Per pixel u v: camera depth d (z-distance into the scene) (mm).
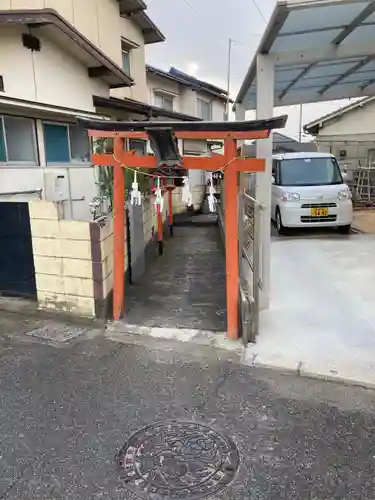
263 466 2312
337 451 2426
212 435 2588
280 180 9508
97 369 3461
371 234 8812
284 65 4324
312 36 3852
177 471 2283
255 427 2660
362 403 2916
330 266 6336
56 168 7566
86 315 4547
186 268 6898
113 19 10375
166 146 3717
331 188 8820
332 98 6883
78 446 2498
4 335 4184
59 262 4566
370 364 3428
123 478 2238
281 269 6223
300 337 3951
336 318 4375
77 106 7992
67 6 8367
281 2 3121
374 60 4680
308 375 3299
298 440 2529
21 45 6566
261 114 4312
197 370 3420
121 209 4359
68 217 7918
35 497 2113
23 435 2604
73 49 7516
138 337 4113
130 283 5895
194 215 15586
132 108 9648
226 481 2207
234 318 3980
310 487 2158
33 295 4848
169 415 2803
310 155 9859
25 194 6871
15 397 3041
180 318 4582
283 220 8836
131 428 2668
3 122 6480
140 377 3320
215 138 3723
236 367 3459
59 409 2881
